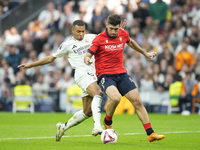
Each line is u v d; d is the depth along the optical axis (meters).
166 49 57.75
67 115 46.38
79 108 51.59
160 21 64.06
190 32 61.84
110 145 17.66
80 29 21.31
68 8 69.19
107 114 19.30
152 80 53.00
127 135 23.52
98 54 19.16
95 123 18.70
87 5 70.56
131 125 32.06
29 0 73.00
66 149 16.03
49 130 27.36
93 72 21.58
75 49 21.58
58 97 54.62
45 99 54.97
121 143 18.78
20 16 72.50
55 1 72.69
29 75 61.81
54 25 68.88
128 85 18.77
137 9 65.19
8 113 50.88
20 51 67.81
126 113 52.69
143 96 52.25
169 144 18.36
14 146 17.22
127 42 19.95
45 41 67.62
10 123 34.78
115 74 18.92
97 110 19.09
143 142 19.39
